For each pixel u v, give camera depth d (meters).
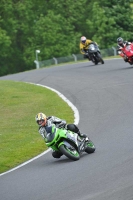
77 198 34.12
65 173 42.62
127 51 101.69
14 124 73.06
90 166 43.56
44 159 51.47
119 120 63.94
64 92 91.56
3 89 101.75
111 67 112.75
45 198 35.75
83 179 39.31
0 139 64.75
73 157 46.81
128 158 43.81
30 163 51.16
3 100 91.31
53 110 78.38
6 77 128.88
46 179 41.75
